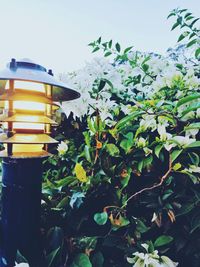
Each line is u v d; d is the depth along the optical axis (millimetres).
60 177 1376
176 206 1061
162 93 1321
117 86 1540
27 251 849
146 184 1160
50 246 1014
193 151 1085
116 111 1314
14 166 829
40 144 840
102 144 1182
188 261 1156
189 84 1284
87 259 958
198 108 1047
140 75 1604
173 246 1168
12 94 745
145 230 1071
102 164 1150
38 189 868
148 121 1066
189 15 1558
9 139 747
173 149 1061
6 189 846
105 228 1134
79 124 1504
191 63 1584
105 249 1144
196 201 1040
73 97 958
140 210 1170
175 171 1038
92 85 1473
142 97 1446
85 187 1089
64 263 1068
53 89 958
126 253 1057
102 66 1574
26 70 765
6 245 851
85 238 1053
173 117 1064
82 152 1224
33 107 787
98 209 1146
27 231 845
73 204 1041
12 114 748
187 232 1114
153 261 920
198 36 1551
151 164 1127
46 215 1127
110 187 1138
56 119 1489
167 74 1321
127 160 1138
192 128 983
